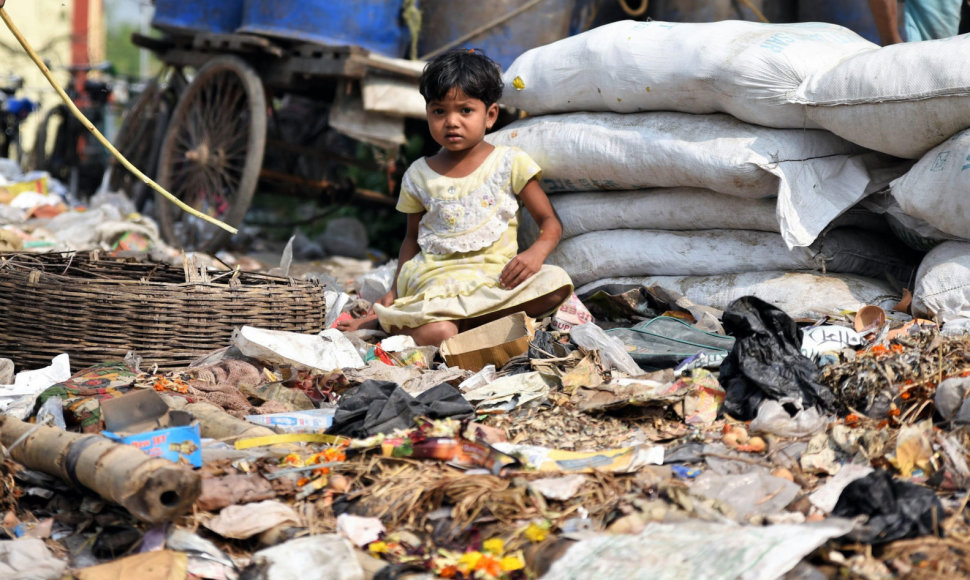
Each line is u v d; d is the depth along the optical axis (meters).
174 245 6.32
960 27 4.39
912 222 3.46
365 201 6.82
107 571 1.78
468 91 3.66
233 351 3.12
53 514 2.15
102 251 3.75
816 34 3.56
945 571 1.73
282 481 2.14
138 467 1.87
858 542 1.83
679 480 2.15
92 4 13.60
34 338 3.05
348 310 4.05
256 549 1.99
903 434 2.20
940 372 2.50
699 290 3.68
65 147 8.91
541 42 5.40
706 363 2.95
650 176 3.70
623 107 3.84
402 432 2.32
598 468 2.17
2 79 9.71
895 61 3.19
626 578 1.68
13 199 6.55
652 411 2.60
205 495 2.05
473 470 2.17
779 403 2.47
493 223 3.74
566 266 4.07
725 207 3.68
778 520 1.94
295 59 5.61
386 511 2.02
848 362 2.66
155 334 3.10
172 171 6.36
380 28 5.48
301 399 2.79
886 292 3.52
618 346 3.07
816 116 3.37
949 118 3.10
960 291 3.14
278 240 7.46
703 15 5.03
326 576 1.79
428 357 3.36
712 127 3.58
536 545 1.82
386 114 5.47
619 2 5.41
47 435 2.14
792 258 3.59
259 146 5.72
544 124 4.02
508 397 2.72
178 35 6.50
